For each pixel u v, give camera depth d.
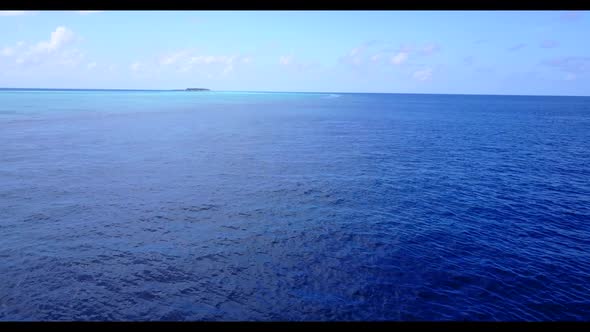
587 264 12.06
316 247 13.02
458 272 11.39
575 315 9.28
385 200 18.67
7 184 19.48
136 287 10.07
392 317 9.09
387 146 36.06
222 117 67.31
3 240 12.68
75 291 9.77
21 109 75.50
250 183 21.31
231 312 9.13
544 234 14.58
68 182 20.23
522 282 10.85
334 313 9.20
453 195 19.70
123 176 21.95
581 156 31.69
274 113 81.00
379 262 11.97
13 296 9.44
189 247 12.69
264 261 11.86
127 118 59.84
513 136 45.03
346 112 88.81
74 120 54.22
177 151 31.02
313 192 19.84
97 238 13.12
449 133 47.53
